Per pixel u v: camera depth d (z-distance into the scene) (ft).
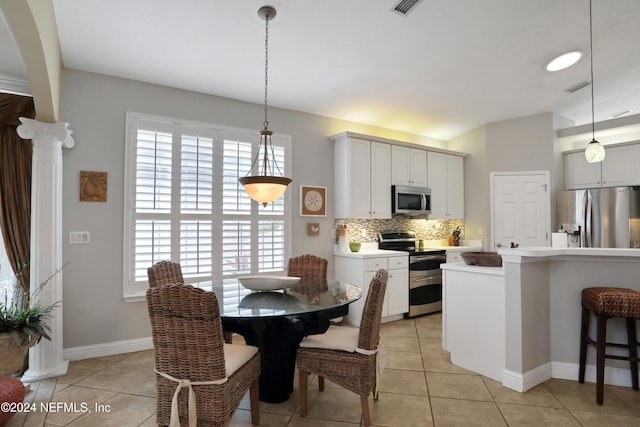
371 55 10.89
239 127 12.86
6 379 7.28
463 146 18.66
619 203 14.66
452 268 10.09
